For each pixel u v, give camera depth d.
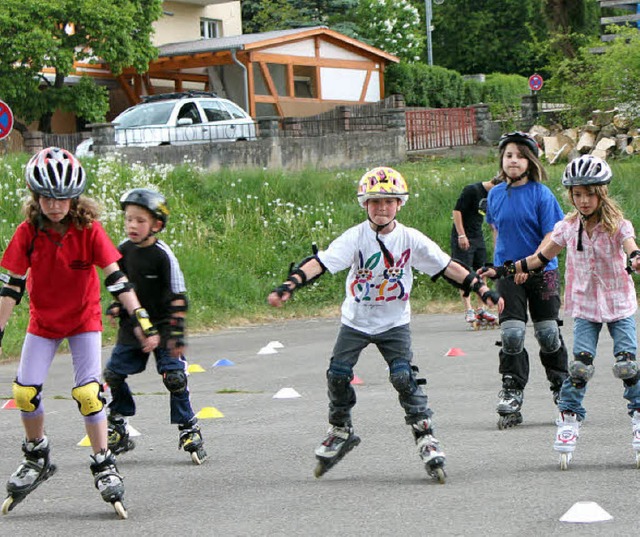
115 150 29.86
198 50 45.75
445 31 86.12
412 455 9.15
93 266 7.68
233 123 35.84
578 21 59.75
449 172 32.78
